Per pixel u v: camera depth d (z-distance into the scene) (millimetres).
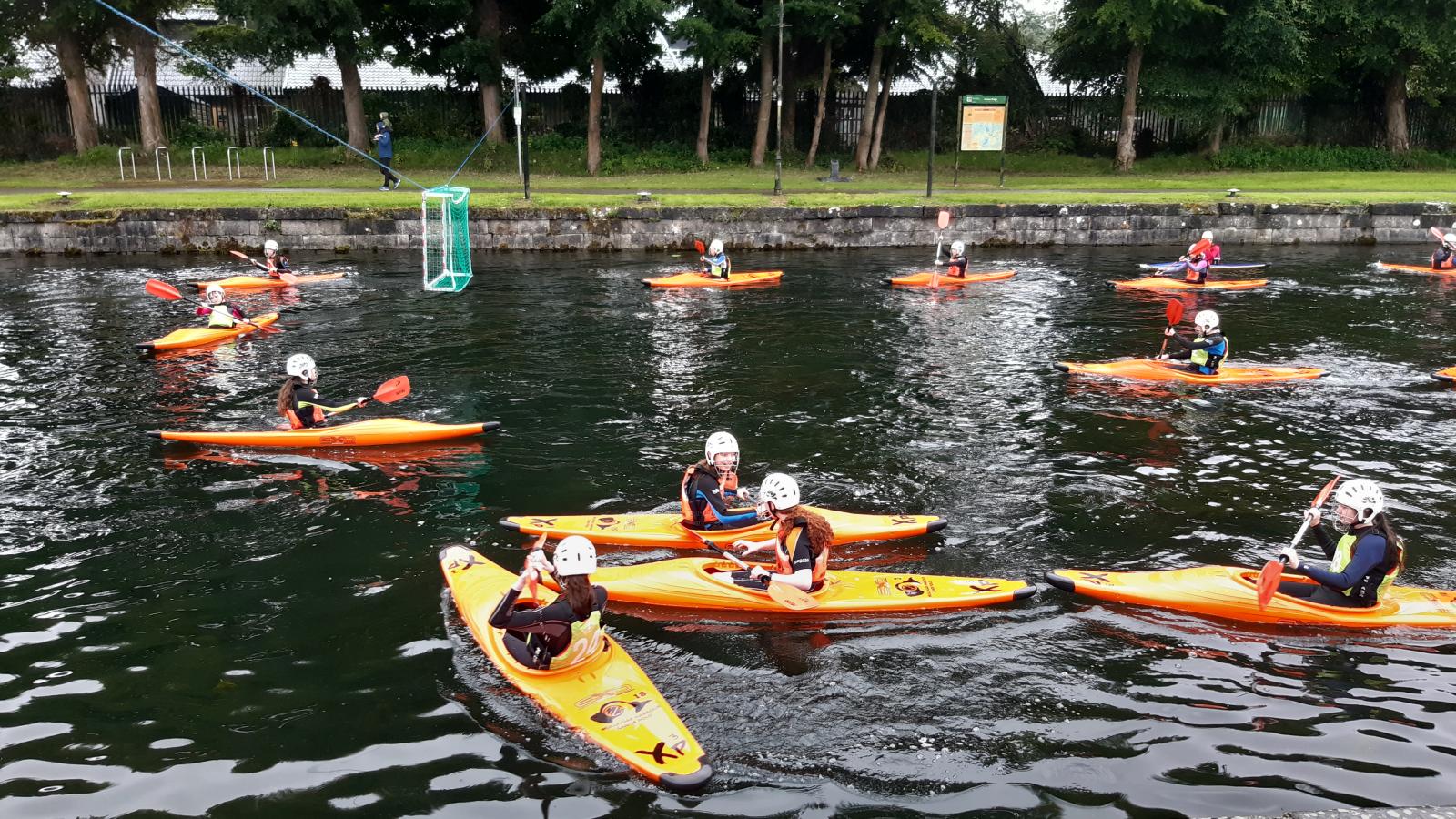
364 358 14711
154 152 32969
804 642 6930
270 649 6746
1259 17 32469
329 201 25703
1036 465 10391
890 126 41000
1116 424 11672
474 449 10844
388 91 38781
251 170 32312
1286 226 27328
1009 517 9094
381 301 19031
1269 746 5711
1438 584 7695
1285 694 6254
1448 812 4930
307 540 8500
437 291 20109
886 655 6754
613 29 30141
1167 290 20453
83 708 6043
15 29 31203
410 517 9008
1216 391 13016
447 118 38375
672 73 39781
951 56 36844
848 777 5441
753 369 14164
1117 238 27266
